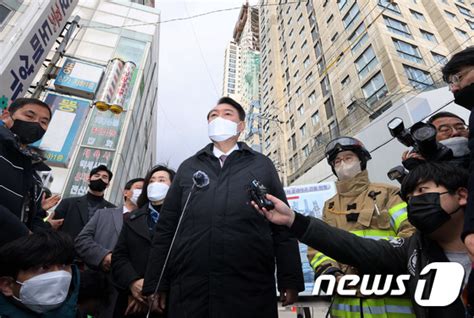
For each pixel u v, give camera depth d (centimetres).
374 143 823
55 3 545
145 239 210
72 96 857
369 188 213
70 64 873
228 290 133
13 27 481
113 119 974
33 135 199
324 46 1669
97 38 1188
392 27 1280
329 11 1678
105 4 1338
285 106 2098
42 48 509
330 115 1485
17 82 444
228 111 204
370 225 192
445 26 1359
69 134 795
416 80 1125
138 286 182
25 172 193
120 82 907
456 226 122
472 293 95
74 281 160
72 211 319
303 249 306
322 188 336
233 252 140
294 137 1861
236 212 149
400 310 151
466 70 144
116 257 206
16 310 136
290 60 2152
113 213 273
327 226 139
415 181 132
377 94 1184
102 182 339
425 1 1476
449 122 197
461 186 123
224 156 187
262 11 3130
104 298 215
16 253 136
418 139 160
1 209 148
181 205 171
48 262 141
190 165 186
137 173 1266
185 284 139
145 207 235
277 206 133
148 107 1552
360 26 1375
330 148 241
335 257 138
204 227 148
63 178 775
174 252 152
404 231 169
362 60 1312
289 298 155
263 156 188
